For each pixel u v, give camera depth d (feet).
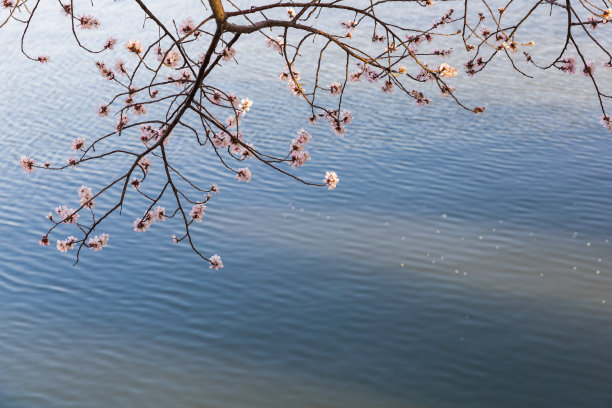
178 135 66.08
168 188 56.44
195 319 40.68
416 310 40.40
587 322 38.70
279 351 37.86
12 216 53.36
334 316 40.32
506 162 57.88
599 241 46.32
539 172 55.98
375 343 38.01
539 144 60.85
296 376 35.99
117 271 45.65
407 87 74.54
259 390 35.06
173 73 79.97
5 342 39.14
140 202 54.65
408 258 45.32
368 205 52.11
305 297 42.09
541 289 41.70
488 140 62.03
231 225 50.29
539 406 33.27
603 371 35.24
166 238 49.08
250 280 43.96
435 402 33.86
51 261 47.01
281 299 42.04
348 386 35.14
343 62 81.71
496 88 73.87
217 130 65.77
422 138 62.85
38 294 43.50
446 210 50.98
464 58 81.56
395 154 59.98
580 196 52.16
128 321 40.75
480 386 34.68
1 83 81.10
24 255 47.88
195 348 38.34
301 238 48.21
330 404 33.96
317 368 36.47
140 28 95.35
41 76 82.79
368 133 64.39
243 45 88.63
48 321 40.86
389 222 49.65
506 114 67.41
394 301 41.24
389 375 35.76
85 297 43.09
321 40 88.74
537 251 45.50
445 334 38.37
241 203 53.26
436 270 43.91
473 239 47.11
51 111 73.10
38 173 60.18
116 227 51.13
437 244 46.75
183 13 99.86
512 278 42.88
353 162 58.95
